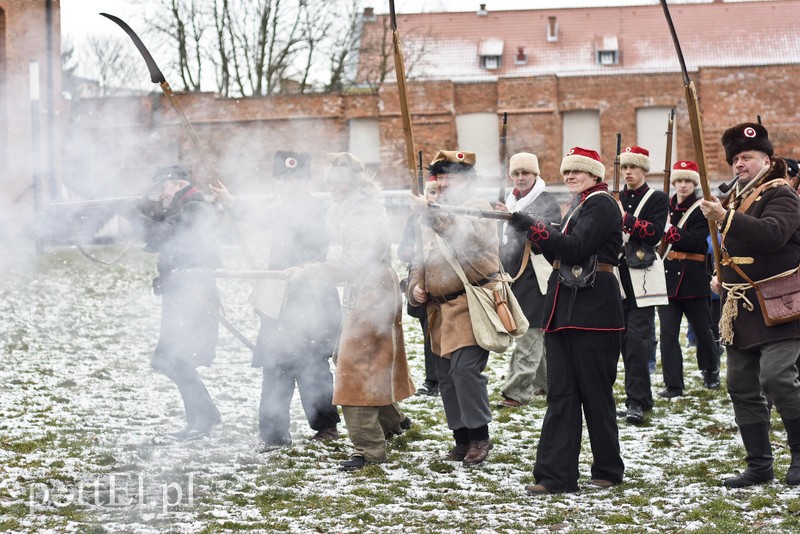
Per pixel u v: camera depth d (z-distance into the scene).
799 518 4.93
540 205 7.99
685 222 8.38
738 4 36.53
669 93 33.03
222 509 5.23
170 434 6.83
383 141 27.77
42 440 6.57
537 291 7.91
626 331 7.69
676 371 8.32
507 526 4.95
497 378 9.11
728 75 32.34
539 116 33.31
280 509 5.24
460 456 6.42
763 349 5.55
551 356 5.70
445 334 6.29
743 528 4.81
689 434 7.06
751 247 5.53
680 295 8.34
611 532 4.82
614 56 36.34
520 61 37.09
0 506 5.18
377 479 5.86
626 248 7.75
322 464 6.23
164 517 5.07
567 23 37.75
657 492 5.54
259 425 6.88
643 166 7.99
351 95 26.69
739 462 6.16
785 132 32.12
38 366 9.20
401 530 4.88
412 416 7.59
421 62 36.97
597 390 5.65
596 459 5.73
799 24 35.75
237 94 17.08
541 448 5.66
